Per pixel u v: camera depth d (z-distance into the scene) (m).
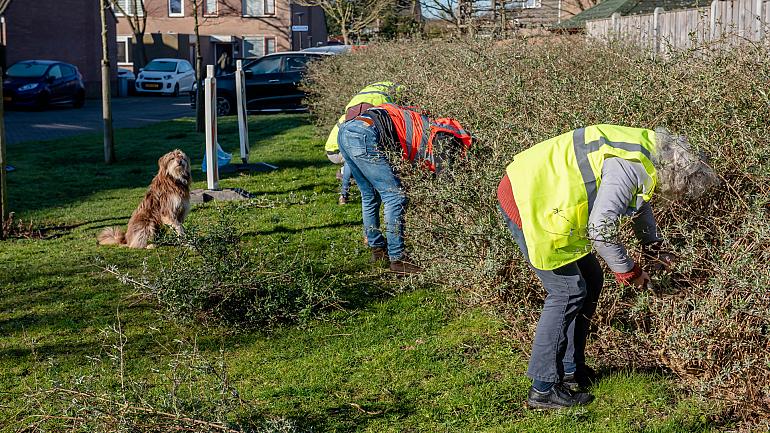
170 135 18.28
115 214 9.74
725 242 3.94
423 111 7.06
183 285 5.75
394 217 6.38
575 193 3.92
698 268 4.03
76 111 27.81
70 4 35.09
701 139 4.38
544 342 4.18
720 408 4.10
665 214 4.51
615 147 3.89
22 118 24.50
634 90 5.18
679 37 12.08
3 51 32.44
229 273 5.84
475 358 4.99
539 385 4.25
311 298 5.80
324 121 17.08
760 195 4.08
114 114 26.44
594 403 4.31
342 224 8.70
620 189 3.81
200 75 18.95
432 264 5.82
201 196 10.21
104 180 12.26
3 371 4.99
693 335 3.97
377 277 6.64
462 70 7.70
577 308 4.16
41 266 7.35
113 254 7.77
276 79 22.75
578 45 8.66
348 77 15.12
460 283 5.50
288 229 8.55
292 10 50.28
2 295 6.50
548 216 3.97
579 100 5.57
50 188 11.58
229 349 5.33
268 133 17.69
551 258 4.03
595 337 4.93
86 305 6.20
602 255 3.90
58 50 35.00
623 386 4.43
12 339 5.52
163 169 7.98
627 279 3.96
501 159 5.29
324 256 7.34
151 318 5.90
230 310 5.78
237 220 8.96
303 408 4.41
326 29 61.94
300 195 10.47
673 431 3.95
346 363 5.01
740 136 4.43
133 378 4.75
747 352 4.00
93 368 4.82
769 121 4.63
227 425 3.79
